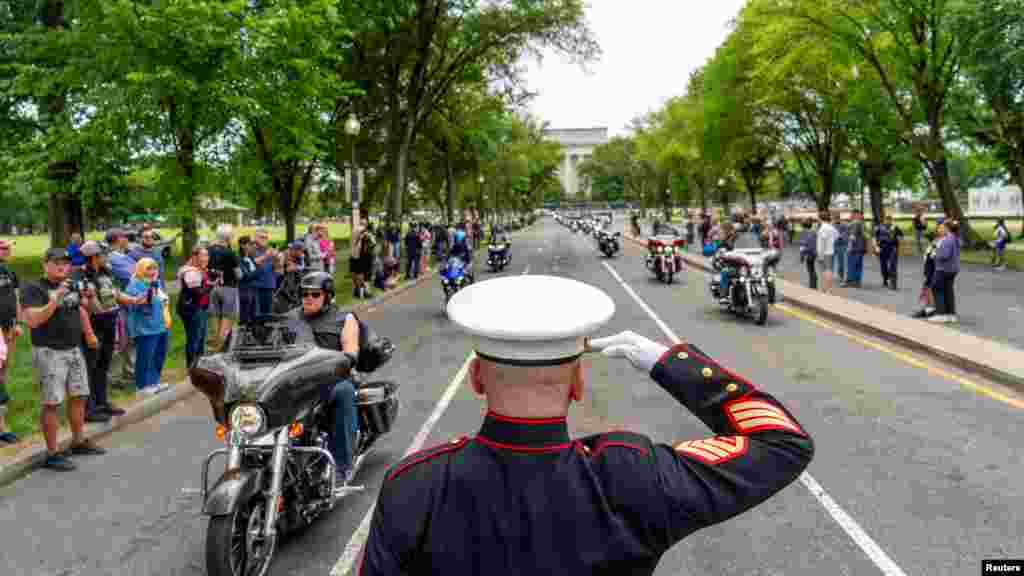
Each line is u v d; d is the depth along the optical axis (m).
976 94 27.59
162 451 6.94
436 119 38.28
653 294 19.16
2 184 21.30
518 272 27.44
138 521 5.31
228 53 13.49
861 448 6.44
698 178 67.25
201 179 14.66
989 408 7.69
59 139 14.43
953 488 5.47
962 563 4.29
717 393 1.43
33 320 6.30
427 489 1.33
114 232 9.48
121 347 9.26
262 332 4.49
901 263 26.08
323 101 17.27
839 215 20.61
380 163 38.66
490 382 1.37
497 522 1.29
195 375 4.21
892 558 4.38
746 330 13.08
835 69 32.16
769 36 29.27
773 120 44.06
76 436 6.82
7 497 5.81
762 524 4.91
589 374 9.84
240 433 4.02
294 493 4.57
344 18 22.48
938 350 10.29
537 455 1.32
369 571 1.32
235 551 4.18
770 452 1.33
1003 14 22.20
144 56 12.88
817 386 8.79
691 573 4.26
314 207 96.62
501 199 79.50
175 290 20.17
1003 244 23.89
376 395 5.95
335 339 5.23
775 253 14.20
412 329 14.30
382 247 21.58
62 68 14.85
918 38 27.31
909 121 29.23
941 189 30.58
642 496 1.28
